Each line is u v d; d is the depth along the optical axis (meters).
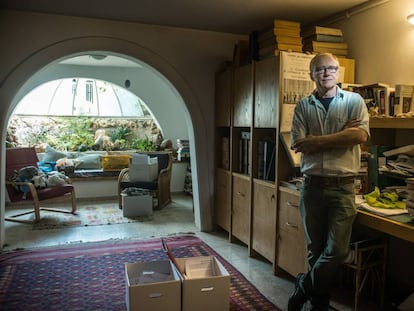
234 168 3.87
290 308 2.37
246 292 2.73
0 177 3.54
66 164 5.84
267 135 3.43
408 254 2.69
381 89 2.51
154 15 3.61
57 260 3.31
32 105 6.41
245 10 3.38
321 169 2.19
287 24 3.04
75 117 6.73
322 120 2.25
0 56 3.52
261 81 3.19
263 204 3.25
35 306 2.49
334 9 3.26
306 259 2.68
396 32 2.78
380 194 2.42
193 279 2.16
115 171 6.06
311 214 2.29
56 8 3.44
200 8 3.36
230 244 3.86
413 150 2.38
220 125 4.13
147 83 6.57
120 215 4.97
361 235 2.83
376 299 2.67
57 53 3.67
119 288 2.77
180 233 4.20
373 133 2.75
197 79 4.19
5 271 3.06
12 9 3.48
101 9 3.45
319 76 2.21
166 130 6.75
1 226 3.61
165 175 5.55
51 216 4.89
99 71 6.29
